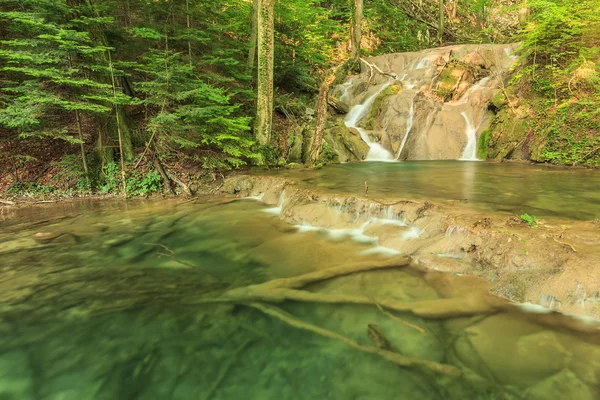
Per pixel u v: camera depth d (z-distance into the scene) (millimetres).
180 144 9664
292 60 16266
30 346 2910
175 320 3281
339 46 23359
